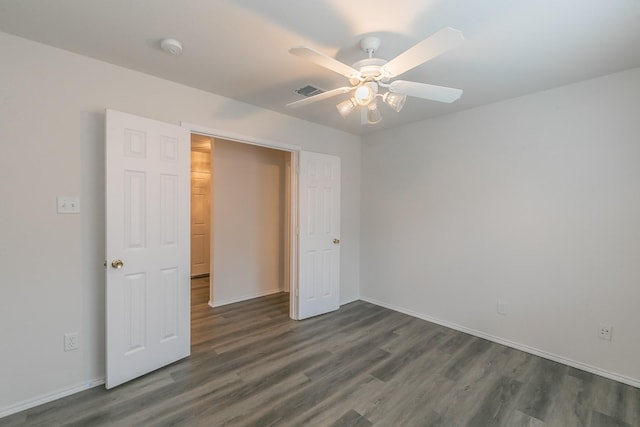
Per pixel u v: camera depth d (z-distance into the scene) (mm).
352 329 3168
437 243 3330
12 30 1777
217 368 2363
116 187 2082
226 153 4020
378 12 1573
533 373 2334
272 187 4527
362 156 4160
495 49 1916
